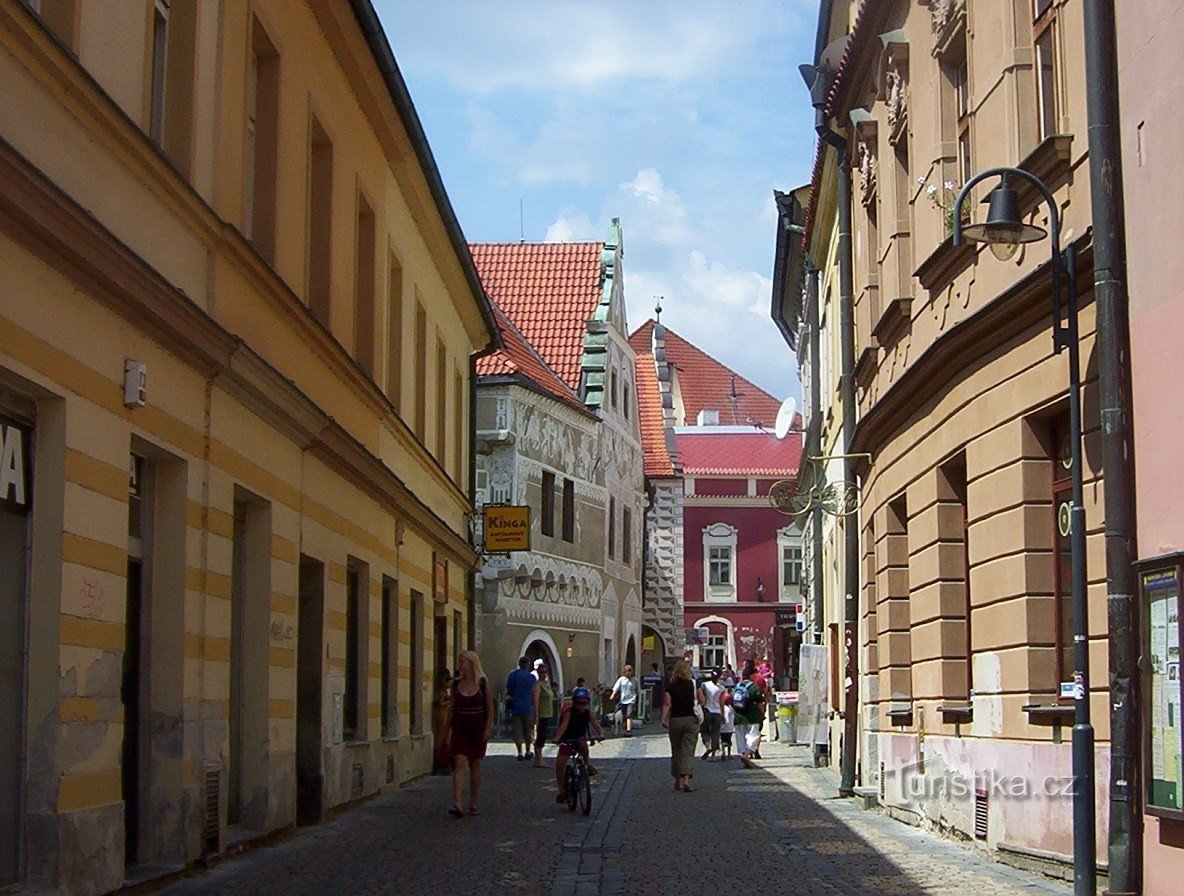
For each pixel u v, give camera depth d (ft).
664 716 79.30
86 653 34.99
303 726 59.26
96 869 35.04
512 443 143.13
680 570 204.95
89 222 33.09
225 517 45.93
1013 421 46.06
